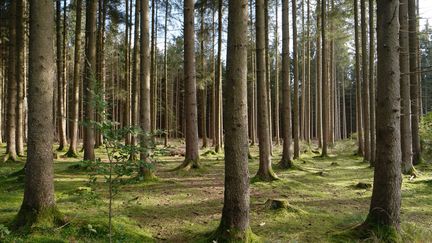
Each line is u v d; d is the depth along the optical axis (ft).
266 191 33.01
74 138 58.70
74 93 58.39
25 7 61.57
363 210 27.07
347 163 58.39
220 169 46.83
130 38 70.74
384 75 19.53
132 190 31.63
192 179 38.65
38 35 18.40
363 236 19.65
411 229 21.15
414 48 48.47
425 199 31.68
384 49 19.49
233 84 17.89
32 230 17.80
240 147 18.02
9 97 51.19
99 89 14.98
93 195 18.90
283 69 48.26
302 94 80.43
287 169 47.21
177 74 140.36
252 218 23.40
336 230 21.40
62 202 25.48
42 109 18.67
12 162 49.78
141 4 36.22
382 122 19.70
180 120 159.02
